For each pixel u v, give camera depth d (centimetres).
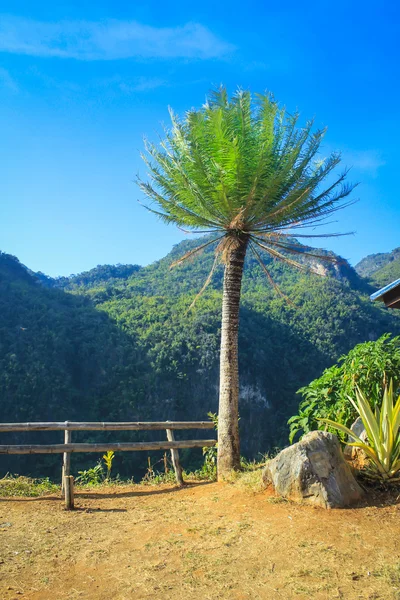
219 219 782
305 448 548
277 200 789
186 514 552
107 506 613
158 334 8406
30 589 372
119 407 7350
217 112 713
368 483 570
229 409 748
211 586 370
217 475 736
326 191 813
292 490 540
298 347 9144
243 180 734
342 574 376
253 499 566
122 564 417
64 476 672
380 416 579
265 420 8238
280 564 400
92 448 698
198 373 8000
